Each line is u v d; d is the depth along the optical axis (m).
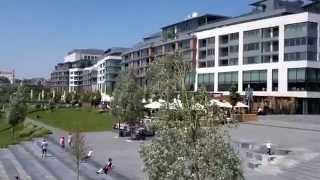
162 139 17.75
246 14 135.62
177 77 18.39
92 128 91.38
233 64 123.56
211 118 17.48
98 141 70.06
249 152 49.50
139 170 46.72
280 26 110.69
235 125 17.72
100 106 144.00
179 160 17.08
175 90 18.28
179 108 17.84
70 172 50.16
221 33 127.69
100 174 46.84
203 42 134.88
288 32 109.00
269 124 80.00
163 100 18.38
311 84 105.38
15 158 63.53
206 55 133.12
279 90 110.00
